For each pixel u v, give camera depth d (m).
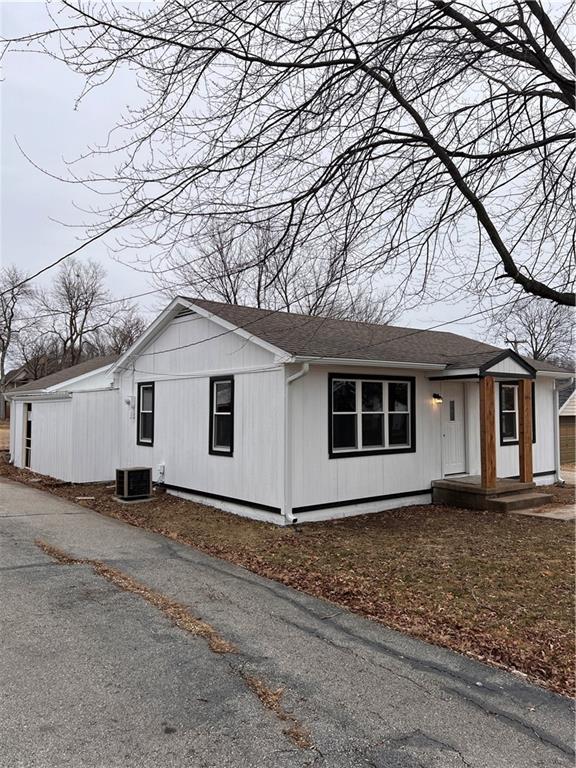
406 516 9.67
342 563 6.64
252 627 4.60
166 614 4.84
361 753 2.86
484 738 3.01
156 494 11.66
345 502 9.59
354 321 12.04
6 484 13.05
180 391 11.47
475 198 4.02
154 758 2.80
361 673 3.77
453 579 5.98
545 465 13.54
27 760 2.76
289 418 8.84
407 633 4.51
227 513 9.80
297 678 3.69
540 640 4.36
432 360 10.64
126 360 13.23
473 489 10.31
